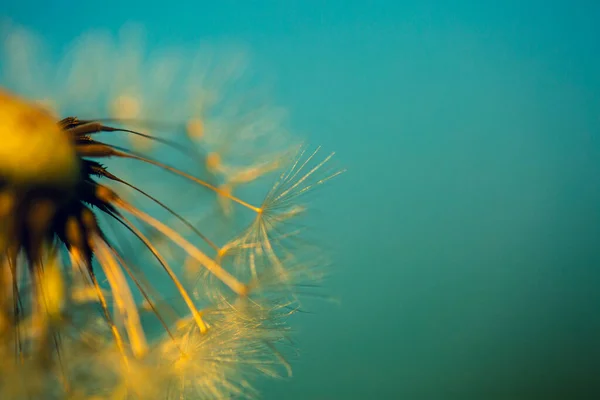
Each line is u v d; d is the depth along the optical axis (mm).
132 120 91
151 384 89
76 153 86
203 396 90
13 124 84
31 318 89
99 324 90
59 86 90
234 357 91
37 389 88
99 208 88
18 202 85
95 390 89
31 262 87
